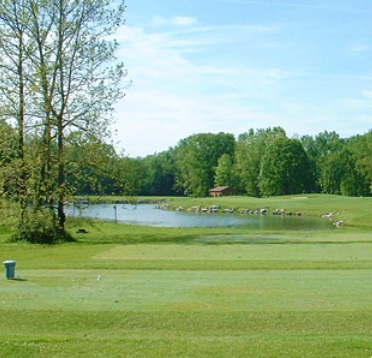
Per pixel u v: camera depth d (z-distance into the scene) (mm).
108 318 9719
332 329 9078
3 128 26562
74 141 27641
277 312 9938
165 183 143125
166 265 15781
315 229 42562
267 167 102688
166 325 9359
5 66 26562
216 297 11211
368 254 18344
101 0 27359
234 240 25516
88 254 19875
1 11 26219
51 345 8367
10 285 12664
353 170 106125
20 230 27328
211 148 126438
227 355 7859
